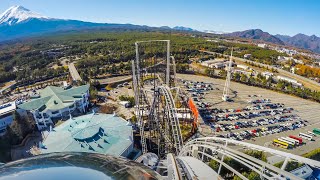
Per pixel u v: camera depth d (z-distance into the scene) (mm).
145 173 9906
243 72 153375
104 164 9641
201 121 78562
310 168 52656
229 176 46344
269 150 18047
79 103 84750
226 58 199125
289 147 68750
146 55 162125
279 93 122250
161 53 168125
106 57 171750
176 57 175000
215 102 105062
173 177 13773
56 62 177500
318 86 134875
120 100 99750
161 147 59219
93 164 9500
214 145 23844
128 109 91500
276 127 81375
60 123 70062
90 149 51094
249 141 71500
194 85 128000
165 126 60406
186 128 73438
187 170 18969
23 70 147625
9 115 74875
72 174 8539
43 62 172625
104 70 140375
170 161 16812
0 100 103125
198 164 20938
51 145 52594
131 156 55312
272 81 140000
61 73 146750
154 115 62094
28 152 59688
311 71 159625
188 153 34438
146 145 60875
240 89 126438
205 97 111312
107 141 54719
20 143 63562
